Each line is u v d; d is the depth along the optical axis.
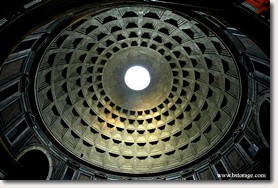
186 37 22.22
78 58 23.09
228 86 22.16
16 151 18.36
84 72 24.36
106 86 26.03
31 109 20.58
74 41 21.72
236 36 15.80
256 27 10.87
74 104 24.64
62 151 22.70
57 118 23.27
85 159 23.91
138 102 26.97
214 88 23.36
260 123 18.61
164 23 21.75
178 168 24.59
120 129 27.09
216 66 22.16
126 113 27.34
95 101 26.16
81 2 11.40
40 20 11.29
